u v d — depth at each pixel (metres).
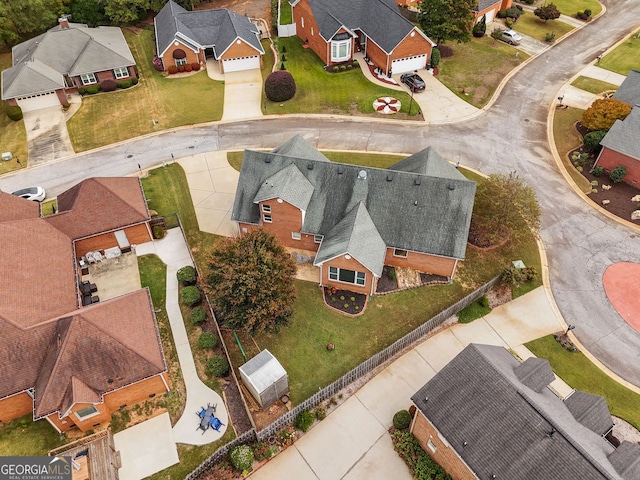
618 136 40.69
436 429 21.81
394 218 31.86
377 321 30.55
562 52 61.28
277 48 62.25
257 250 27.94
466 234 30.83
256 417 25.55
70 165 44.44
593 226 37.78
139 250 35.00
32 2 58.91
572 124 48.41
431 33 57.03
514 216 33.19
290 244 34.97
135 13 65.00
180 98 53.41
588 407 23.22
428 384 23.11
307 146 37.44
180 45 56.22
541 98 52.66
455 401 22.09
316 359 28.42
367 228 31.31
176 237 36.09
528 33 66.00
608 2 74.06
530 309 31.88
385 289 32.47
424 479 23.34
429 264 32.69
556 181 42.03
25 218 33.00
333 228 32.31
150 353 25.03
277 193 31.31
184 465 23.66
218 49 56.97
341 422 25.78
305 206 32.28
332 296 31.86
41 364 24.66
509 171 43.12
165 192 40.50
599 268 34.53
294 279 32.84
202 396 26.41
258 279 26.75
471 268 34.03
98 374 23.78
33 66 51.53
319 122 49.44
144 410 25.81
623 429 25.28
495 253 35.19
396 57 54.34
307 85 54.78
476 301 32.00
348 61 58.03
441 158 36.25
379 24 55.78
